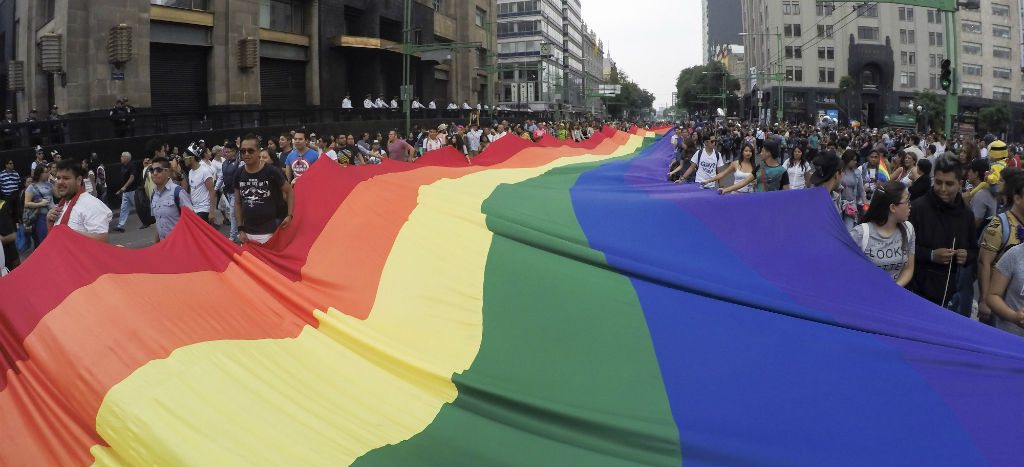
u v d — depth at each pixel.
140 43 27.36
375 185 8.00
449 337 5.41
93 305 4.75
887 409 4.39
